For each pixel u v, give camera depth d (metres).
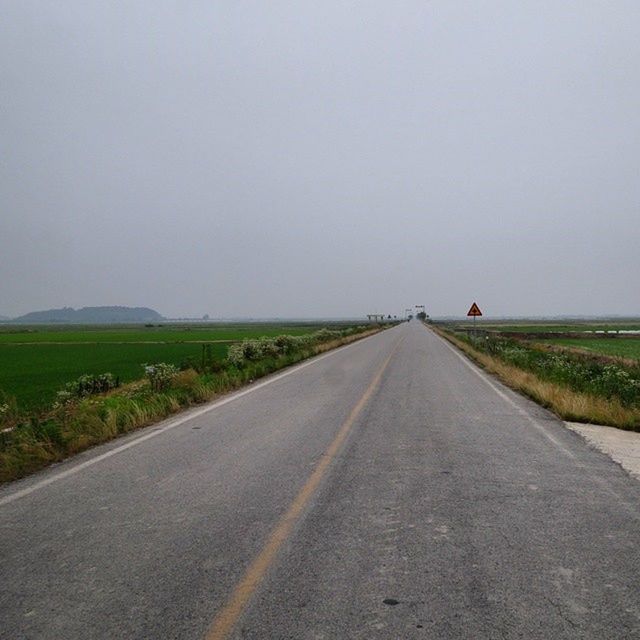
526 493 6.28
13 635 3.46
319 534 5.02
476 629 3.47
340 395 14.63
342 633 3.43
